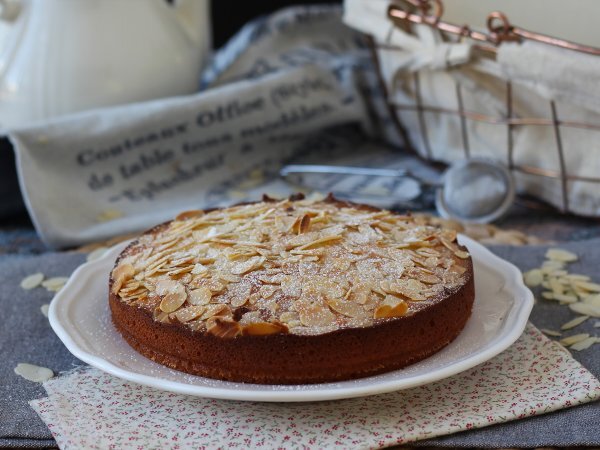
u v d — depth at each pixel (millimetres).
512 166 855
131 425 515
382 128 1056
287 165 1016
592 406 526
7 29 924
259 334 515
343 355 520
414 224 645
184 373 540
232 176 982
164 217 867
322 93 1007
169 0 1284
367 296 542
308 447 491
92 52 914
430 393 542
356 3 904
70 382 564
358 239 601
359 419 517
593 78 708
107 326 596
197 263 582
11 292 701
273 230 611
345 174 980
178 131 929
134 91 940
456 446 500
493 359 575
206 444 497
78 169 895
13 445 513
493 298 613
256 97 960
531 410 516
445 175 861
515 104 815
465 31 783
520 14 791
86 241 851
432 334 542
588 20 746
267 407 533
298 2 1411
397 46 875
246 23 1421
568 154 801
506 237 782
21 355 611
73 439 499
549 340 587
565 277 690
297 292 545
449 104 888
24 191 854
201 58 1015
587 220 854
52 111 923
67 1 907
